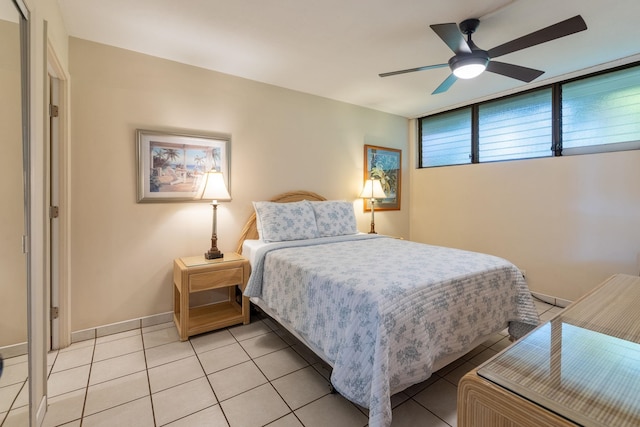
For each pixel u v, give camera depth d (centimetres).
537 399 45
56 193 222
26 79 131
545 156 328
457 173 405
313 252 242
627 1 190
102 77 241
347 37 235
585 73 293
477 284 184
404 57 267
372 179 395
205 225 289
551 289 318
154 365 205
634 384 49
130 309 257
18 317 127
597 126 293
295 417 158
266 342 238
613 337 65
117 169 248
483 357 216
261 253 251
